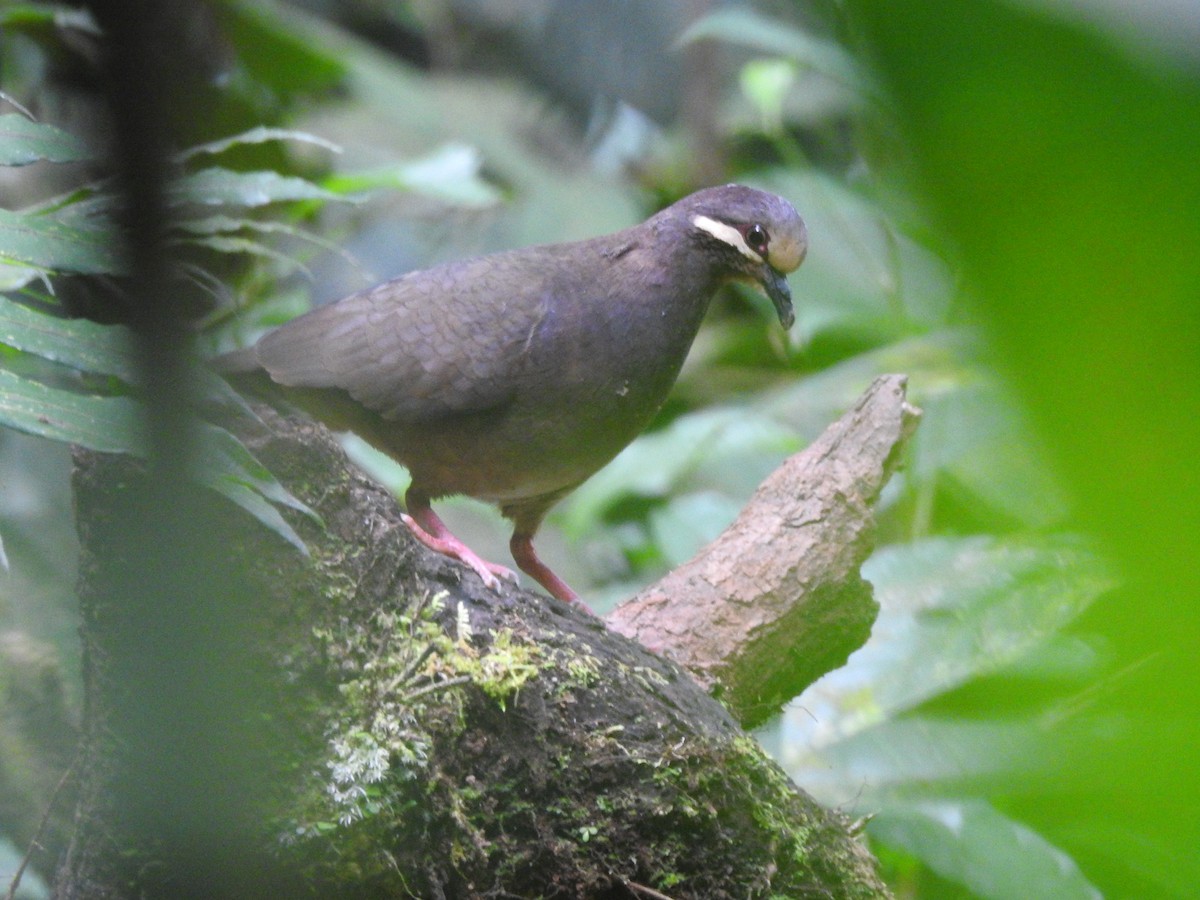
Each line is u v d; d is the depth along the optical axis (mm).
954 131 1588
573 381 9719
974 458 11078
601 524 17797
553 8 24188
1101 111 1514
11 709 12164
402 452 10078
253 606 6375
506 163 20766
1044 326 1601
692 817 7109
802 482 9914
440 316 9695
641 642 9133
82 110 13930
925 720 8742
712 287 10453
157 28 3717
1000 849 8109
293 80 18469
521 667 7094
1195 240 1521
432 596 7277
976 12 1526
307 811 6410
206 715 6109
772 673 9492
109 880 6516
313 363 9766
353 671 6668
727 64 23203
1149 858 2881
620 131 23531
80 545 6363
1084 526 1703
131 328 4973
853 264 16734
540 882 7039
